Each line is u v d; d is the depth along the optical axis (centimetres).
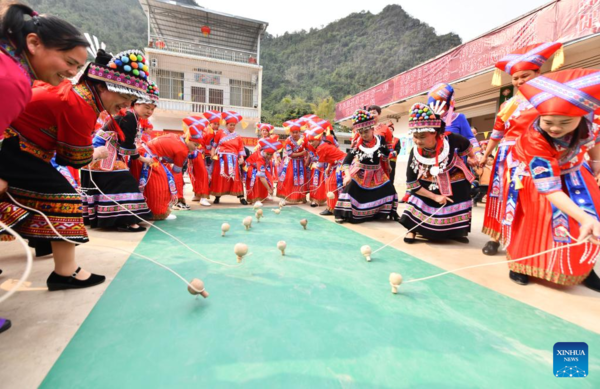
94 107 172
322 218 437
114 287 186
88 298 171
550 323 157
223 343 132
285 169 582
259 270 219
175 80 1992
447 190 295
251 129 2142
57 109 161
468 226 308
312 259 248
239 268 222
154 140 393
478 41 817
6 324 140
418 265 242
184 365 118
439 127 275
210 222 386
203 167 534
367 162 393
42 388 106
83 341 132
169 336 136
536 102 156
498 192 269
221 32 2266
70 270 181
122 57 171
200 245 280
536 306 177
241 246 230
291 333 141
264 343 133
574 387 112
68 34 130
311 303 171
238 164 561
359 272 222
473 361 125
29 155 164
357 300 176
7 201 161
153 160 376
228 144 544
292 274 213
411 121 281
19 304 163
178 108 1920
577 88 143
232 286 190
